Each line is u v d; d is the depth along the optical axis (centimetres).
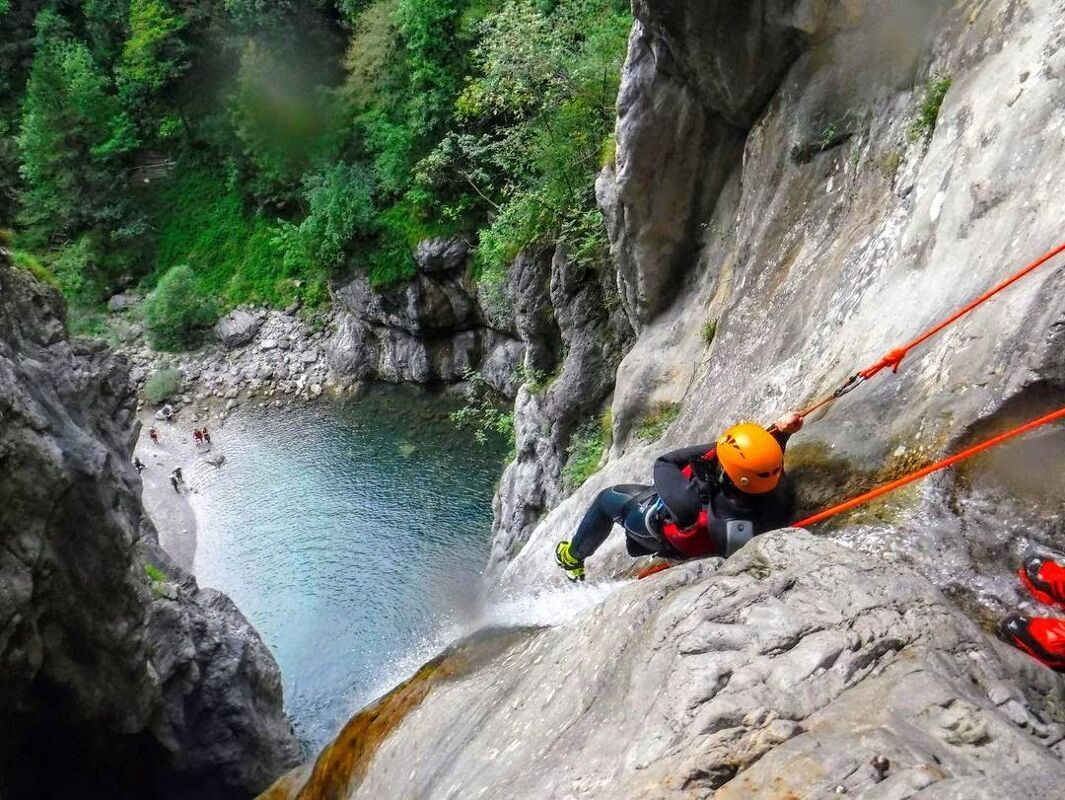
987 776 210
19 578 1030
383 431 3266
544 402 1812
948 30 570
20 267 1291
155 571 1506
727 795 228
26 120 4019
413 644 2192
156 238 4206
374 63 3112
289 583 2556
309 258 3603
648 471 829
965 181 465
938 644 266
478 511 2767
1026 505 333
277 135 3616
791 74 738
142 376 3709
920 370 410
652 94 902
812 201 701
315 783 623
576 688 346
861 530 364
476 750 394
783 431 410
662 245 1005
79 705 1230
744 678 271
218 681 1523
